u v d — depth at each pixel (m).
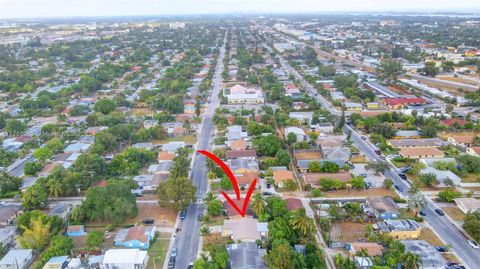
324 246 110.69
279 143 176.50
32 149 190.12
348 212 123.06
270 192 142.62
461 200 130.38
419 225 119.69
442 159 161.62
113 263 102.00
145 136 195.88
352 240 112.69
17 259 103.69
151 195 143.38
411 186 140.62
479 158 158.25
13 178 147.75
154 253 109.38
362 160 170.00
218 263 98.56
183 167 151.75
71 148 185.12
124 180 145.38
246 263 97.50
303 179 151.50
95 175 148.75
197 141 196.75
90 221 125.12
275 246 102.44
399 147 180.38
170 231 119.94
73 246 111.75
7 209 129.88
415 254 100.25
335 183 142.75
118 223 123.50
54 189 136.62
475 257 105.00
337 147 175.12
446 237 114.44
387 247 107.75
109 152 180.75
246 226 115.44
